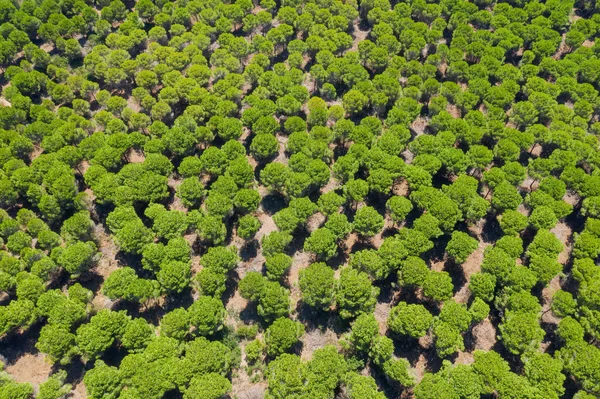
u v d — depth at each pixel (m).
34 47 118.38
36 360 77.31
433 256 88.50
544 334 72.88
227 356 71.69
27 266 82.69
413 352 77.25
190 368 68.62
